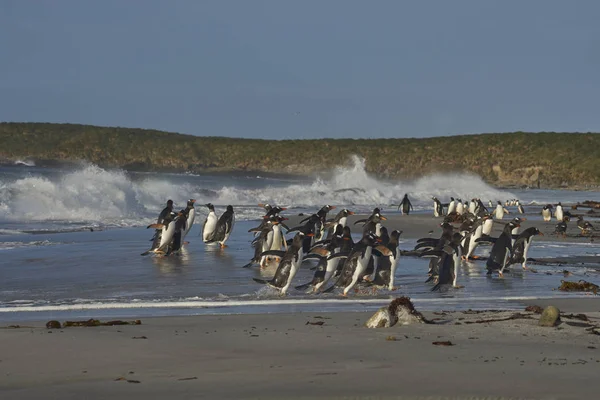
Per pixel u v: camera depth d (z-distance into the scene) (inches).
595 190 6417.3
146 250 1234.6
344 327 602.5
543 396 375.9
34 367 445.7
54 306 729.0
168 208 1280.8
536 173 7632.9
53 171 4950.8
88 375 424.8
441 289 888.9
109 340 532.7
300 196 3299.7
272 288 864.9
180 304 752.3
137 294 822.5
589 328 582.2
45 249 1216.8
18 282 891.4
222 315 681.6
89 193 2057.1
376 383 401.7
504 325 598.9
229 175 7317.9
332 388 391.5
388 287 885.2
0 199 1866.4
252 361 462.0
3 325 612.1
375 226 1161.4
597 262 1181.7
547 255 1269.7
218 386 397.1
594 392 383.2
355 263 835.4
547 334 557.0
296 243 844.0
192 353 488.1
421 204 3398.1
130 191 2326.5
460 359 463.8
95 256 1145.4
